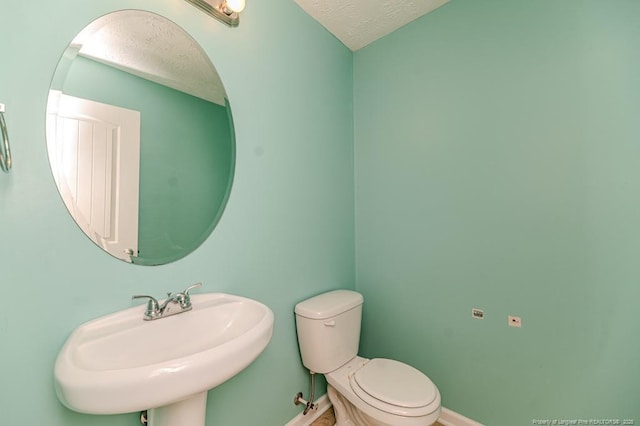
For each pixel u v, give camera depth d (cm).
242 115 119
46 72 73
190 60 104
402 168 165
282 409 133
